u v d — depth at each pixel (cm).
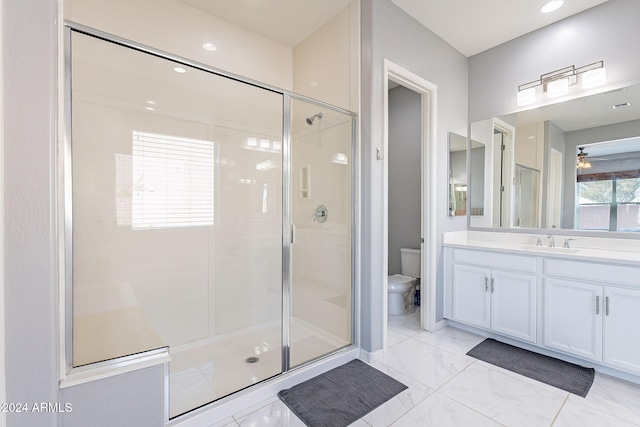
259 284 271
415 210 358
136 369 104
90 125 194
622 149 223
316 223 239
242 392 171
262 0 232
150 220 221
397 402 172
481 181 302
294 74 298
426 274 276
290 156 232
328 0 232
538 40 263
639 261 177
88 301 197
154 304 223
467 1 227
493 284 247
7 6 80
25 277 82
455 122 295
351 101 235
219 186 250
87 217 195
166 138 225
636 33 214
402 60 240
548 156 259
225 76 196
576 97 243
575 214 246
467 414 161
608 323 190
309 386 189
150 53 163
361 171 229
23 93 82
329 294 235
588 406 166
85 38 140
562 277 210
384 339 230
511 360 219
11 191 80
